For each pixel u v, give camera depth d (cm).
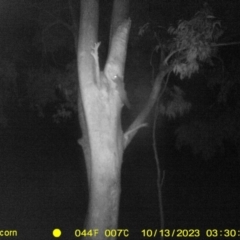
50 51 1903
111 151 1273
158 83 1416
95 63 1267
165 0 1684
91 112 1268
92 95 1268
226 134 1877
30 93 1891
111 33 1352
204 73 1859
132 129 1356
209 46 1425
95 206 1273
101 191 1270
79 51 1294
